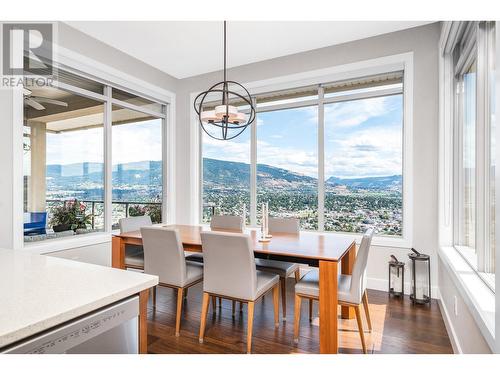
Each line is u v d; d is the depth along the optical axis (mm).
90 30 3203
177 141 4688
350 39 3410
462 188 2646
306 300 2947
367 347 2045
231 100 4277
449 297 2301
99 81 3521
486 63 1798
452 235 2826
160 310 2693
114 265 2773
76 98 3352
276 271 2596
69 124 3270
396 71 3271
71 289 992
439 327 2359
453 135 2752
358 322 1949
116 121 3836
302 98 3918
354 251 2578
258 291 2084
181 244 2293
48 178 3064
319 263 1955
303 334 2242
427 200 3057
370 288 3316
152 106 4406
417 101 3111
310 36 3334
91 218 3518
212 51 3723
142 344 1089
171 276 2322
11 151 2633
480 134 1869
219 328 2346
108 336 964
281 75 3877
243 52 3754
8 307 845
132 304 1054
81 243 3223
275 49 3662
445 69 2857
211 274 2137
